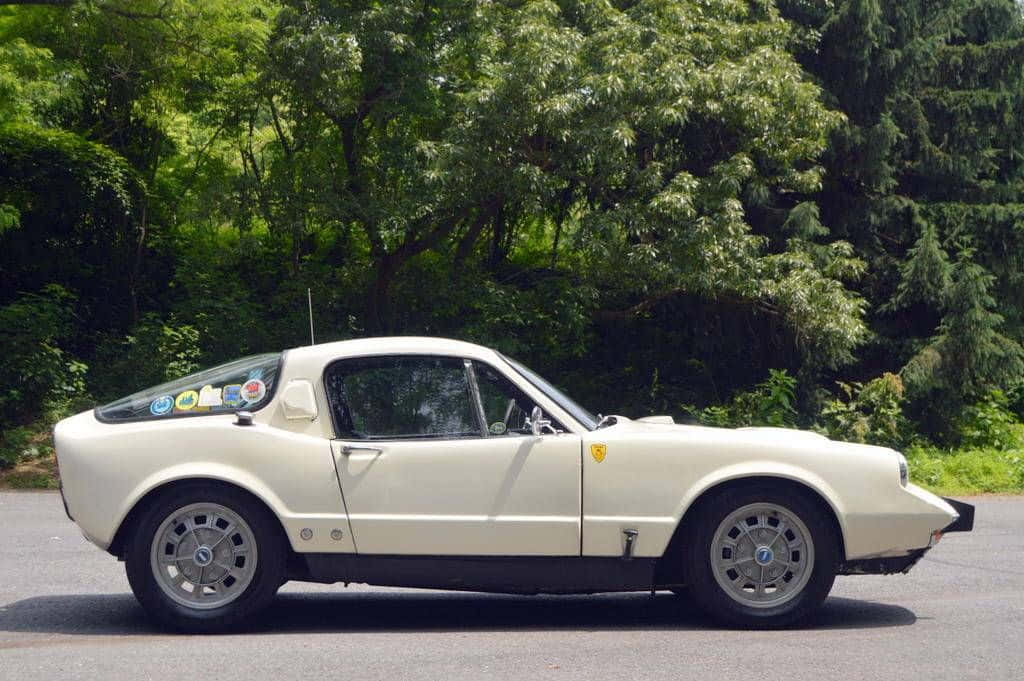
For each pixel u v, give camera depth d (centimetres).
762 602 672
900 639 652
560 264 2230
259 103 2136
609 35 1866
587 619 714
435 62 2003
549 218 2262
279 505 656
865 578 874
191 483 661
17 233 2170
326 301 2098
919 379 2100
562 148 1900
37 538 1051
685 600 784
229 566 659
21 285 2219
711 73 1872
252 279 2208
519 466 664
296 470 659
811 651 618
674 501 665
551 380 2189
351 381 681
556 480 664
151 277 2339
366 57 1928
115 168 2159
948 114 2255
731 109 1884
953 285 2108
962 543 1076
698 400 2258
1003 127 2266
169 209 2419
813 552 670
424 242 2080
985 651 622
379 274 2094
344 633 666
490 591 675
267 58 1969
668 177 2033
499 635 661
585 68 1895
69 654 607
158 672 566
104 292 2283
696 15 1984
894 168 2197
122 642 637
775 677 559
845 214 2222
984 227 2234
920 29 2230
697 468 667
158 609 654
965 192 2288
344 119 2053
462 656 603
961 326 2100
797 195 2236
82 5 1964
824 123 1934
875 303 2262
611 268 1994
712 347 2202
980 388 2234
